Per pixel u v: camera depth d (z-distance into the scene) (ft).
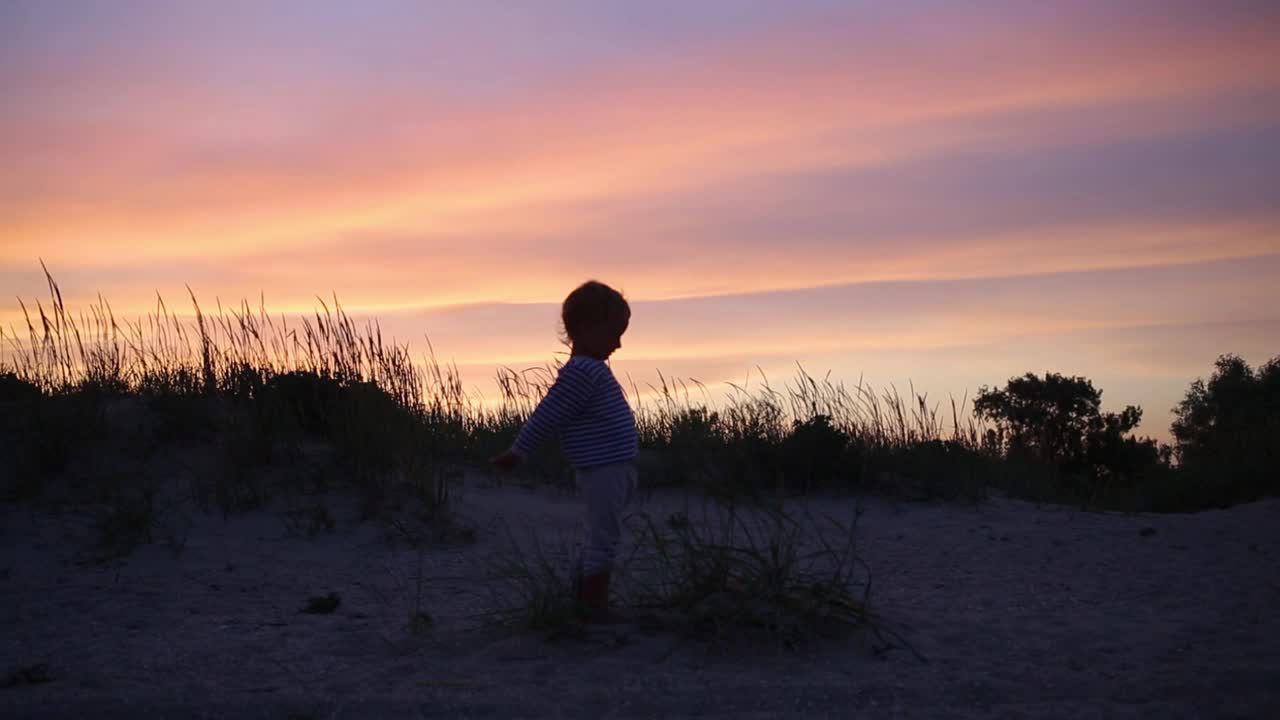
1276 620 15.33
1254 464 34.37
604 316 14.61
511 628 14.85
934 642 14.25
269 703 11.65
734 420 28.84
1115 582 18.43
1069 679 12.49
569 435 14.51
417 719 11.37
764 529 23.00
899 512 25.23
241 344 26.99
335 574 18.76
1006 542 22.20
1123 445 61.57
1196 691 11.95
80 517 20.66
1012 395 67.87
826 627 14.47
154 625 15.33
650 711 11.60
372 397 24.94
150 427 24.40
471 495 24.38
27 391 24.71
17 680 12.47
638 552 19.88
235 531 20.80
